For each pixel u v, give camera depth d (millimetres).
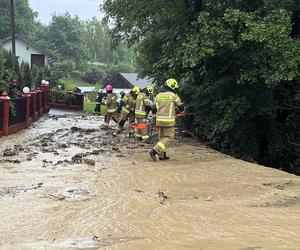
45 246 5547
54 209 7055
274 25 13312
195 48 14086
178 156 12164
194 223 6520
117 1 18047
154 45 21453
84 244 5633
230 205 7465
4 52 24156
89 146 13750
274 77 13492
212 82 15898
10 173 9523
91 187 8445
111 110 18781
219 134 16156
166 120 11438
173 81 11727
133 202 7523
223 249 5410
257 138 16984
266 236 5938
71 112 31594
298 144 16766
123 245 5598
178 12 16859
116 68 93625
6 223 6379
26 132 17312
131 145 14102
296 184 8992
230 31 13711
